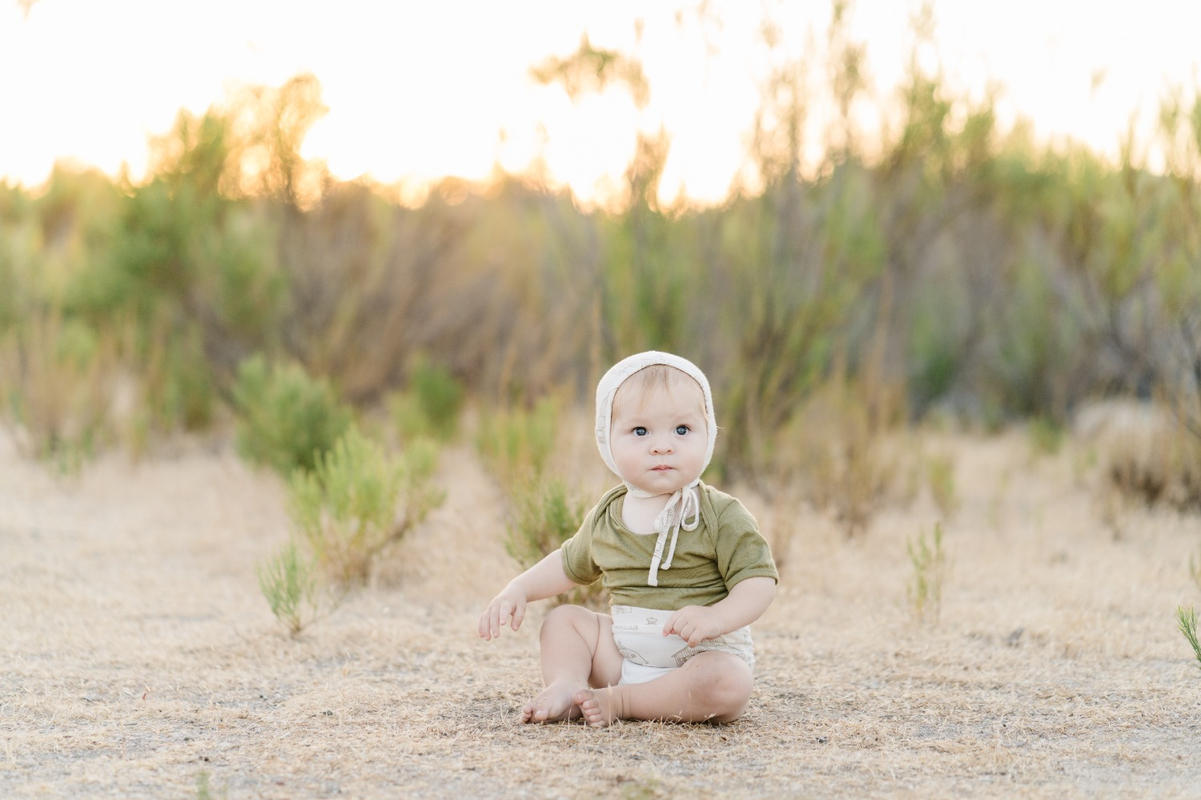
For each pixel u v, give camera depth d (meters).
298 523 5.11
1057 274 9.40
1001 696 3.40
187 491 7.02
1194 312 6.66
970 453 9.05
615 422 3.12
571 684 3.11
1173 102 6.45
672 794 2.54
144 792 2.56
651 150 7.03
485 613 3.22
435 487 5.69
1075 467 7.64
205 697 3.36
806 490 6.77
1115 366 9.35
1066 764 2.80
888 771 2.73
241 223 9.09
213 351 9.23
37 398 8.07
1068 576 5.01
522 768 2.71
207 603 4.51
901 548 5.64
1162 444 6.78
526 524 4.52
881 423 7.13
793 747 2.91
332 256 9.51
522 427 6.45
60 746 2.88
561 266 8.42
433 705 3.26
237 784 2.62
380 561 5.05
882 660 3.79
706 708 3.00
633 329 7.13
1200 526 6.20
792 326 7.27
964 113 7.96
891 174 7.77
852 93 7.26
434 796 2.54
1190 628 3.34
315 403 7.35
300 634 4.05
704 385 3.19
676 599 3.06
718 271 7.36
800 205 7.28
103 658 3.72
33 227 9.88
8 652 3.76
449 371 9.82
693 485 3.14
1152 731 3.08
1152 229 6.81
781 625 4.25
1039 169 8.33
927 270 10.63
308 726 3.07
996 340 10.92
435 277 9.84
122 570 5.05
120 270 8.88
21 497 6.73
